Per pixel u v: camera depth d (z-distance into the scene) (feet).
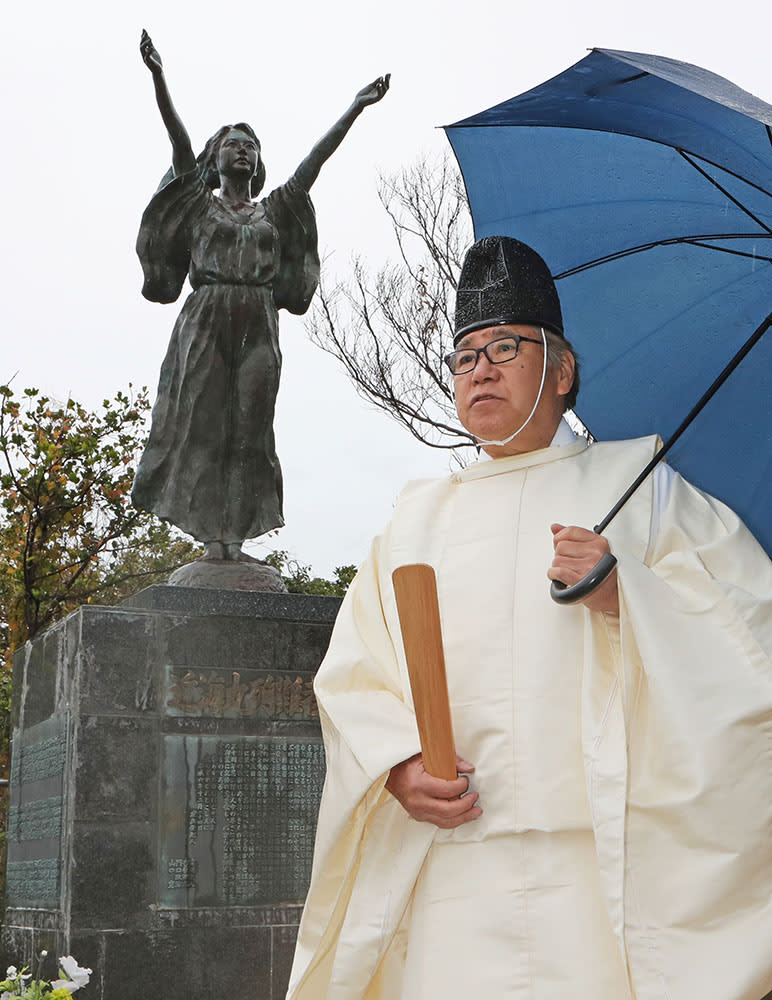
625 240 8.82
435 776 6.91
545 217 9.13
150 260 22.31
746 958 6.17
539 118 8.44
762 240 8.25
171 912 17.04
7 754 33.83
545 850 6.81
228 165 22.62
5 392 32.12
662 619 6.76
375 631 8.15
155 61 21.22
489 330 8.02
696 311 8.55
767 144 7.29
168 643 18.12
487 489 8.22
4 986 12.84
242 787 17.95
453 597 7.75
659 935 6.31
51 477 32.60
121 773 17.38
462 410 8.20
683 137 7.75
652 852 6.47
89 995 16.35
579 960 6.50
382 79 22.54
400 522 8.39
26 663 20.48
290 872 17.83
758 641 6.70
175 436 21.88
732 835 6.32
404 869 7.24
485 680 7.32
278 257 22.50
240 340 22.03
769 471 8.10
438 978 6.85
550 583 7.47
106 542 34.04
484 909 6.82
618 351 8.83
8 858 20.17
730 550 7.34
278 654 18.71
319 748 18.54
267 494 22.09
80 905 16.65
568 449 8.15
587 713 6.91
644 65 6.95
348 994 7.26
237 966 17.13
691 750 6.41
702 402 7.66
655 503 7.70
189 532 21.47
